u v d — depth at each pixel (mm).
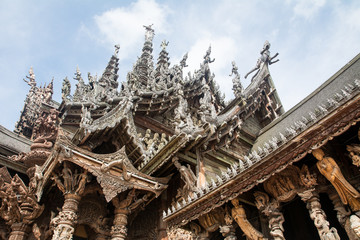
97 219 11875
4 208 11375
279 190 6215
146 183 11078
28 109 20281
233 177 6426
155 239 11789
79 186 9758
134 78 17922
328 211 7234
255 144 13461
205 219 7703
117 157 10500
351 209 5516
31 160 13867
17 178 11117
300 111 11969
